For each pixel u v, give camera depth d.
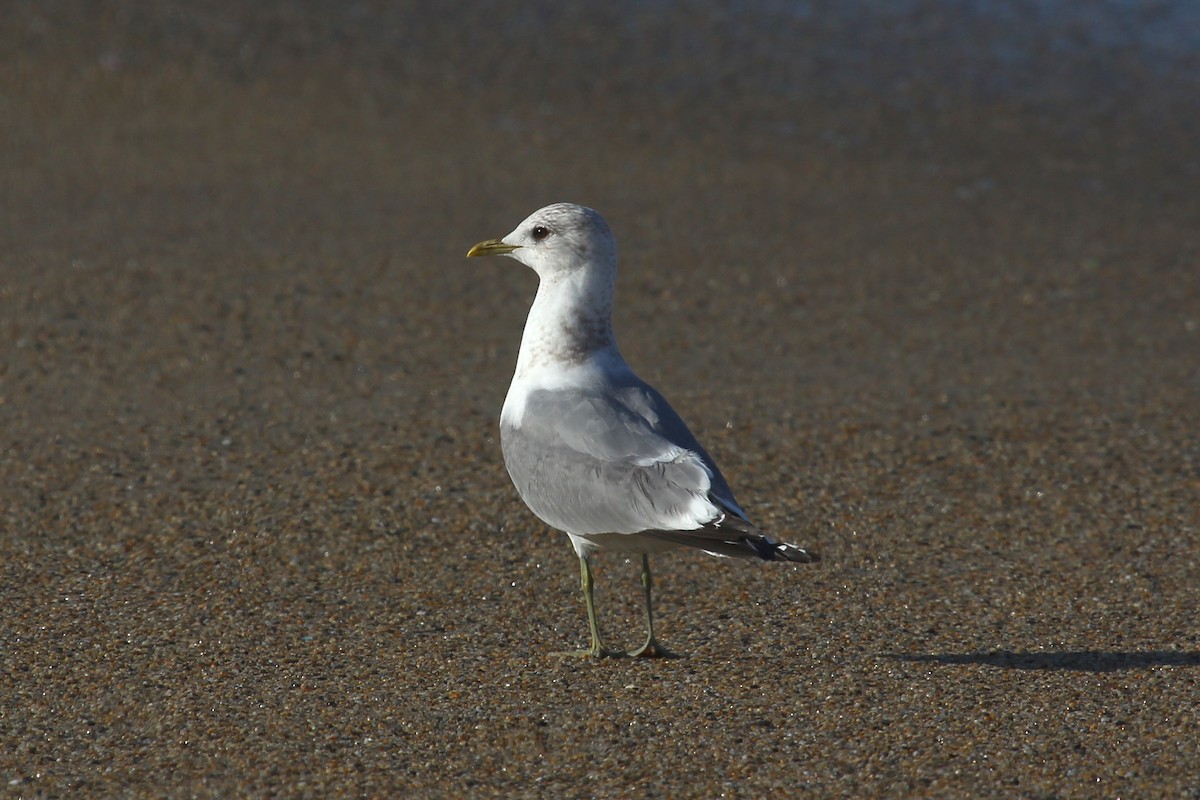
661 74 26.06
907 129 24.27
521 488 9.38
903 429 13.95
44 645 9.65
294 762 8.09
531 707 8.73
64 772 8.02
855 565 11.12
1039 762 7.94
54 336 15.89
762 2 28.89
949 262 19.00
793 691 8.91
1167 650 9.48
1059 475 12.90
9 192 20.31
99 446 13.25
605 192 21.11
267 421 13.91
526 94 25.06
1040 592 10.61
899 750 8.11
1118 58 26.97
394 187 21.02
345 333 16.27
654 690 8.95
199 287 17.36
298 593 10.58
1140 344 16.50
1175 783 7.68
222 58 25.84
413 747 8.25
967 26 28.14
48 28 26.42
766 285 18.06
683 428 9.25
